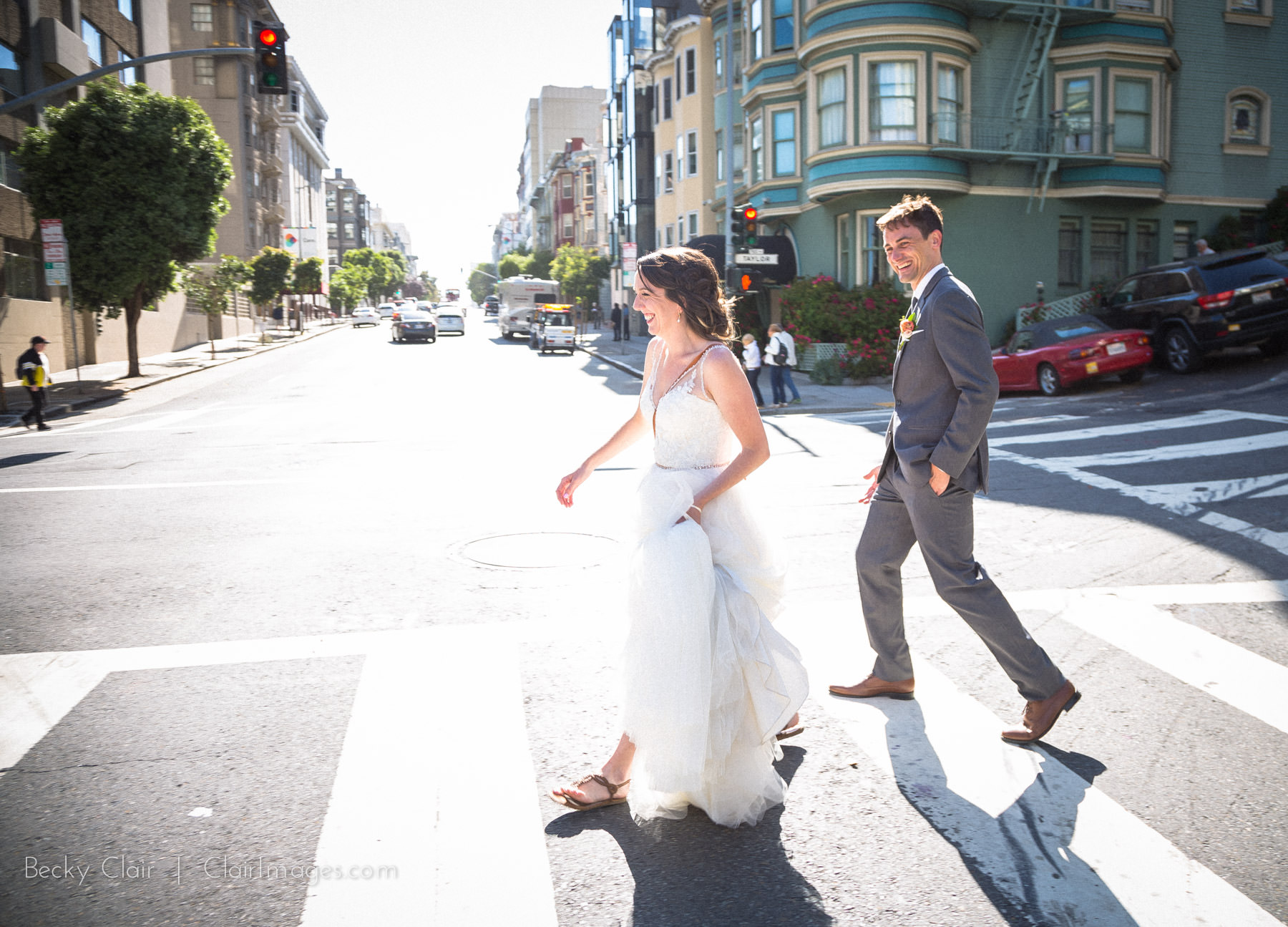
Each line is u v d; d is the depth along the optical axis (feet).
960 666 14.26
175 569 20.12
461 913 8.21
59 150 75.05
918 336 11.41
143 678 13.94
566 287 203.31
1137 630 15.75
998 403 51.24
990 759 11.24
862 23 73.36
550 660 14.57
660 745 9.44
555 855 9.23
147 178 77.20
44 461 36.50
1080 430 38.19
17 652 15.10
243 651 15.06
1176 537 21.68
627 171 164.76
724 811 9.80
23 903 8.39
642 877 8.84
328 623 16.39
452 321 187.32
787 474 31.42
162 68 116.16
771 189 88.53
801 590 18.13
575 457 36.78
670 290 10.05
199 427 48.14
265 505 27.17
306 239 282.15
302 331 184.24
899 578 12.69
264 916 8.18
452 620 16.51
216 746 11.62
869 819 9.90
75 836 9.55
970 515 11.44
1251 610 16.69
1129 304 58.44
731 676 9.64
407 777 10.78
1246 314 52.75
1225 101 83.56
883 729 12.11
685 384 10.05
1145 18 77.56
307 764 11.13
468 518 25.14
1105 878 8.75
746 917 8.21
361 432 45.50
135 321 83.35
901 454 11.54
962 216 77.61
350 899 8.41
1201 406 42.75
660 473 10.11
